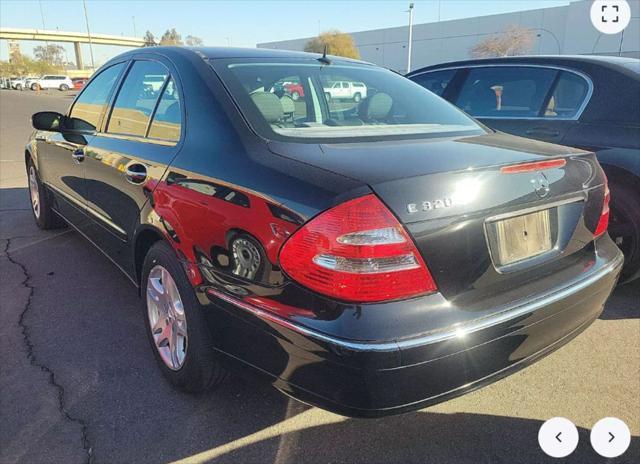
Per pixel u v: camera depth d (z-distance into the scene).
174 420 2.36
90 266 4.19
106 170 3.08
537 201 2.05
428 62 58.31
